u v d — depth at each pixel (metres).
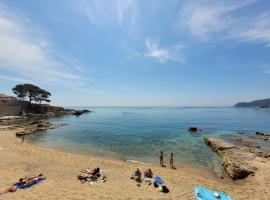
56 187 13.80
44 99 103.25
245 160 22.61
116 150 30.05
